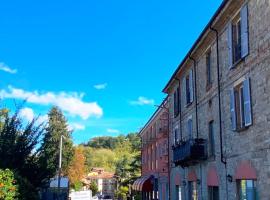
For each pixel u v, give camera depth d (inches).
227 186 746.2
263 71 585.9
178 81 1179.3
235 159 705.0
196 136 964.6
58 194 997.2
